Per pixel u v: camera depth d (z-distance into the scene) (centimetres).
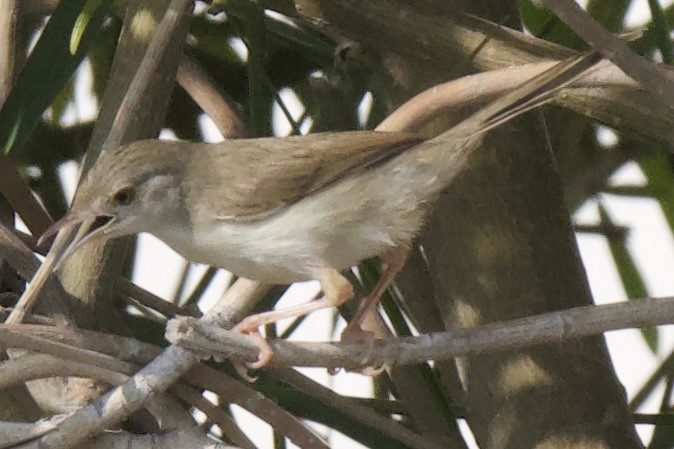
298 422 730
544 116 927
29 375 692
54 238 832
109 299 834
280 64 1047
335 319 1002
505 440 840
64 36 816
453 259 852
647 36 942
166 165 762
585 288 854
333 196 739
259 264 755
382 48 838
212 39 1052
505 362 840
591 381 832
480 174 840
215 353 677
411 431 841
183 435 718
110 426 685
